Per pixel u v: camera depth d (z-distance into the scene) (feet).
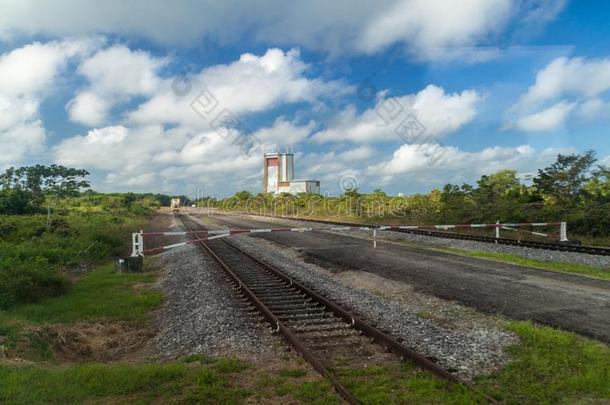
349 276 52.11
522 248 63.52
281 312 35.06
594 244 69.15
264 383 21.49
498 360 24.04
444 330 29.71
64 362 28.30
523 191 98.27
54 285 45.80
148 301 43.60
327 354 25.59
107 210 164.66
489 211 95.25
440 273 49.70
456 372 22.31
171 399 19.94
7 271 43.88
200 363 24.89
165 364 24.91
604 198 81.10
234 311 35.53
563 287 41.06
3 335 28.86
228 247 85.92
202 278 50.44
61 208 135.33
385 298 40.91
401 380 21.61
